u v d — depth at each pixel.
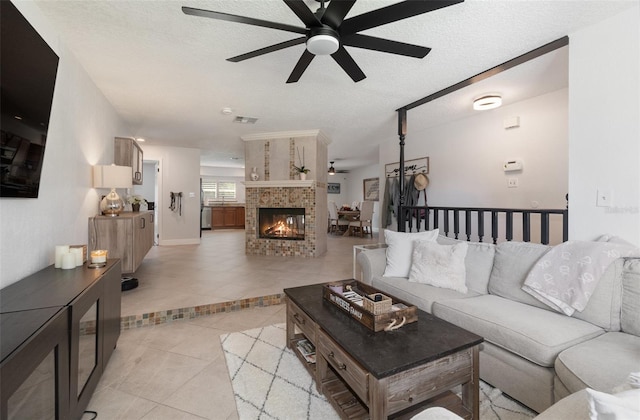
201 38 2.29
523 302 2.01
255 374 1.91
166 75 2.95
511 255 2.21
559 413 0.92
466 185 4.38
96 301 1.65
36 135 1.74
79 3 1.88
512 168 3.76
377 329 1.54
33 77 1.68
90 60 2.63
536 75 3.01
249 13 2.01
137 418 1.53
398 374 1.26
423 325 1.62
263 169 5.66
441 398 1.54
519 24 2.12
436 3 1.48
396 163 5.57
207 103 3.79
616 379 1.17
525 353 1.54
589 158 2.15
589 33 2.14
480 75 2.94
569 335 1.54
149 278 3.87
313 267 4.57
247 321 2.76
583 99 2.18
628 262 1.68
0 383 0.84
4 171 1.45
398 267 2.70
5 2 1.41
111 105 3.79
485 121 4.12
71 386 1.30
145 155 6.59
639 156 1.92
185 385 1.80
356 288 2.14
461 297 2.15
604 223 2.08
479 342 1.44
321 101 3.72
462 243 2.50
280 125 4.92
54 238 2.17
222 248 6.37
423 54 1.98
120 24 2.11
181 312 2.78
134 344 2.30
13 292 1.47
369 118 4.48
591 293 1.70
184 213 7.00
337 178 11.33
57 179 2.21
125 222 3.02
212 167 10.66
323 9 1.69
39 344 1.04
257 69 2.83
